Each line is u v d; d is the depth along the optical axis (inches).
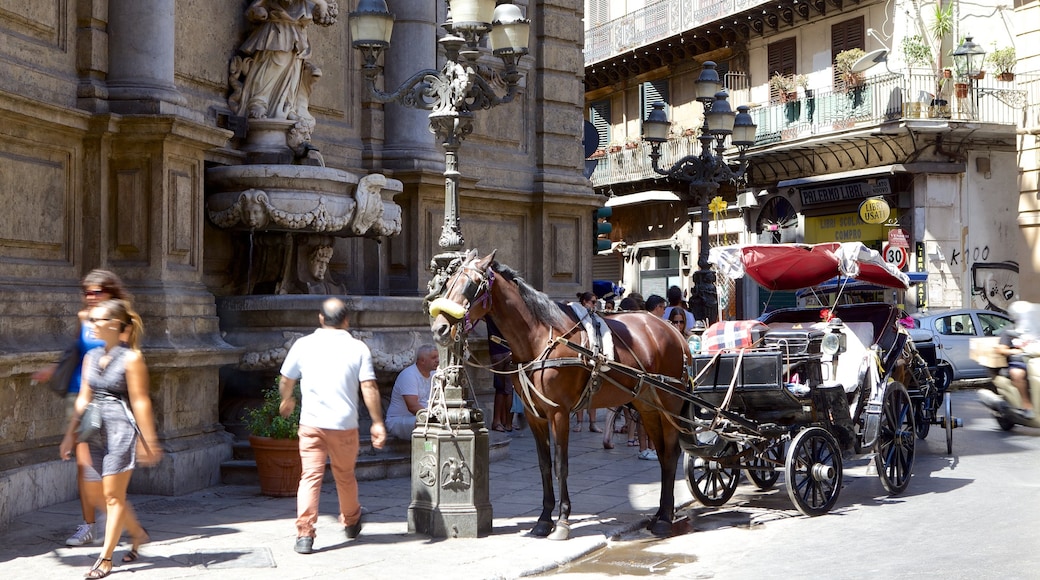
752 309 1354.6
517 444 547.5
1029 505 376.2
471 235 621.6
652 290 1542.8
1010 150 1182.3
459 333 314.8
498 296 319.6
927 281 1149.1
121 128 392.5
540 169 666.2
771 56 1342.3
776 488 430.3
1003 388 451.5
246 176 444.8
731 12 1358.3
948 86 1147.9
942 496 400.2
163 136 393.1
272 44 477.7
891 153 1173.1
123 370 265.6
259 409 402.3
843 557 300.0
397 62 570.6
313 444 299.1
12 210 358.0
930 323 874.1
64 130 381.7
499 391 550.0
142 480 384.5
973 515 358.6
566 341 318.7
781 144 1273.4
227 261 476.4
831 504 371.2
